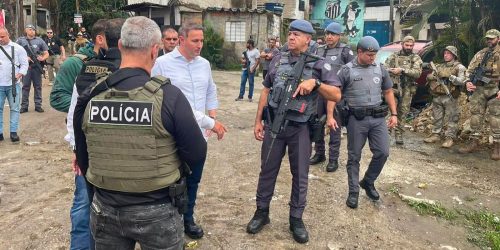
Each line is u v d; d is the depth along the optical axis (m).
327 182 4.89
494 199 4.60
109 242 1.99
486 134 6.83
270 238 3.54
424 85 8.55
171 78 3.10
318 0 30.34
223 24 21.59
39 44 8.29
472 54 7.89
